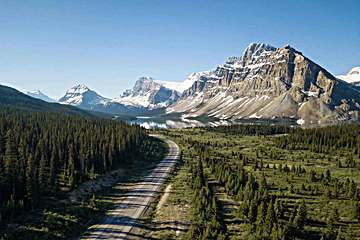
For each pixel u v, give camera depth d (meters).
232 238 68.88
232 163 150.50
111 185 114.69
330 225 76.81
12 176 85.75
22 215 80.25
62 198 94.12
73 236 74.50
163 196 100.56
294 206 87.56
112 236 73.88
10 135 125.75
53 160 106.25
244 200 84.56
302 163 158.00
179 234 74.31
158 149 191.12
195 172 116.25
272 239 67.12
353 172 137.88
